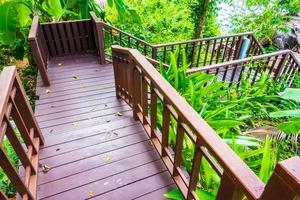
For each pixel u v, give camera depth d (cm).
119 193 199
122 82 315
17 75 192
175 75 310
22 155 182
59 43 481
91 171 219
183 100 153
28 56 572
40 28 429
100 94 360
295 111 231
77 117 301
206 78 328
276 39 983
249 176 97
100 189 202
